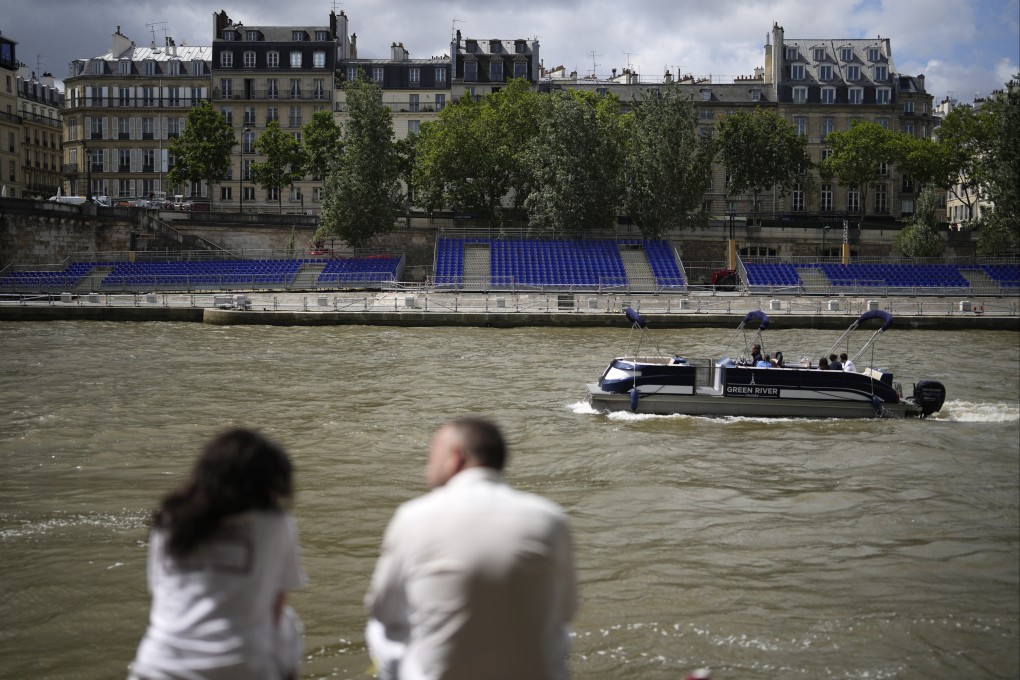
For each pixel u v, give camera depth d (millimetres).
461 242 80125
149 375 36156
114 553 15453
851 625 12828
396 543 4117
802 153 95312
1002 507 18703
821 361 30625
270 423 27062
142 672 4227
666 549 15992
